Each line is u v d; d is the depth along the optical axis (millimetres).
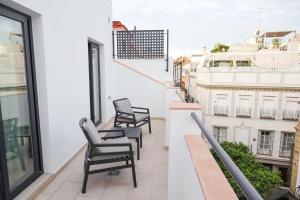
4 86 1910
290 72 11938
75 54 3162
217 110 13656
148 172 2693
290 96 12125
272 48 21641
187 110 1760
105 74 4898
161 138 4035
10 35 1968
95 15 4125
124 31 6145
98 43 4578
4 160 1800
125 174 2639
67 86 2885
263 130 12875
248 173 7332
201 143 1457
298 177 9148
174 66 6984
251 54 14828
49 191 2240
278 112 12445
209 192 792
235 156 8320
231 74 13070
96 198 2139
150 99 5805
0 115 1756
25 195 2006
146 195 2205
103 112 4953
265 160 12891
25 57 2154
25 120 2201
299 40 17688
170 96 3652
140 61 6285
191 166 1199
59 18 2637
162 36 6168
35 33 2252
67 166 2824
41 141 2416
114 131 2848
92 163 2225
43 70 2312
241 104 13141
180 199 1856
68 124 2910
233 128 13422
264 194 6977
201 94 14867
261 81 12523
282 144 12523
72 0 3039
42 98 2355
